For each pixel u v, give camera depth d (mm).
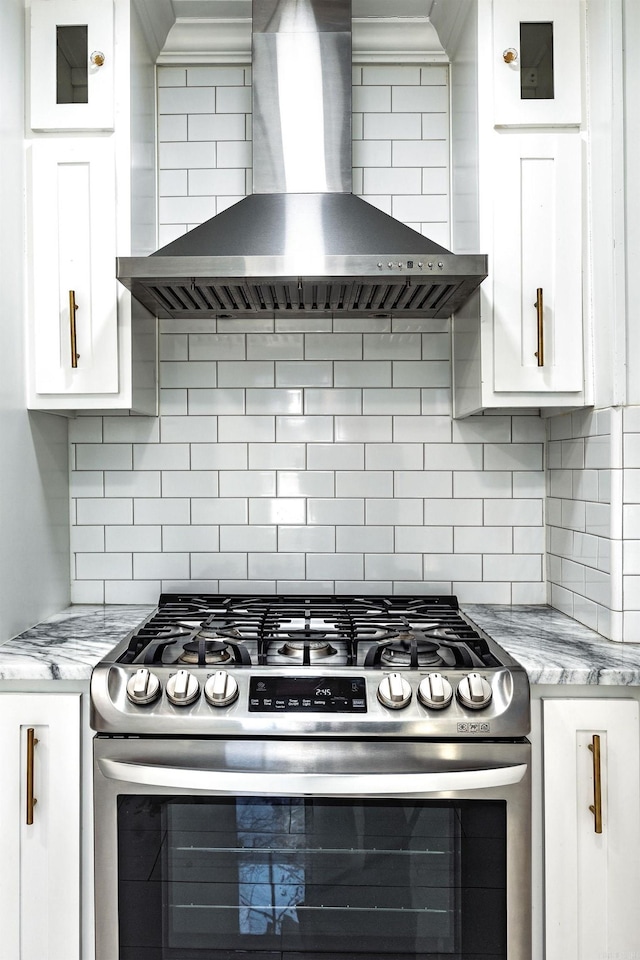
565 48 1701
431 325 2033
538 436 2033
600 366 1659
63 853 1450
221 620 1733
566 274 1701
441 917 1356
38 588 1815
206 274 1516
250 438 2039
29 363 1737
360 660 1487
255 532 2041
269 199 1725
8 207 1639
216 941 1368
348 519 2035
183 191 2033
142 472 2043
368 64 2029
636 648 1542
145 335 1882
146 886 1369
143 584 2047
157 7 1835
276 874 1363
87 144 1717
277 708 1327
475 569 2031
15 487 1680
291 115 1769
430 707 1320
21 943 1451
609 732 1409
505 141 1700
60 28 1723
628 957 1404
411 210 2035
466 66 1824
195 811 1367
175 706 1339
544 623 1805
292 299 1775
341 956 1359
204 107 2029
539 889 1430
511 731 1322
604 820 1408
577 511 1797
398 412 2039
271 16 1781
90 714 1358
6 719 1459
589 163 1705
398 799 1358
